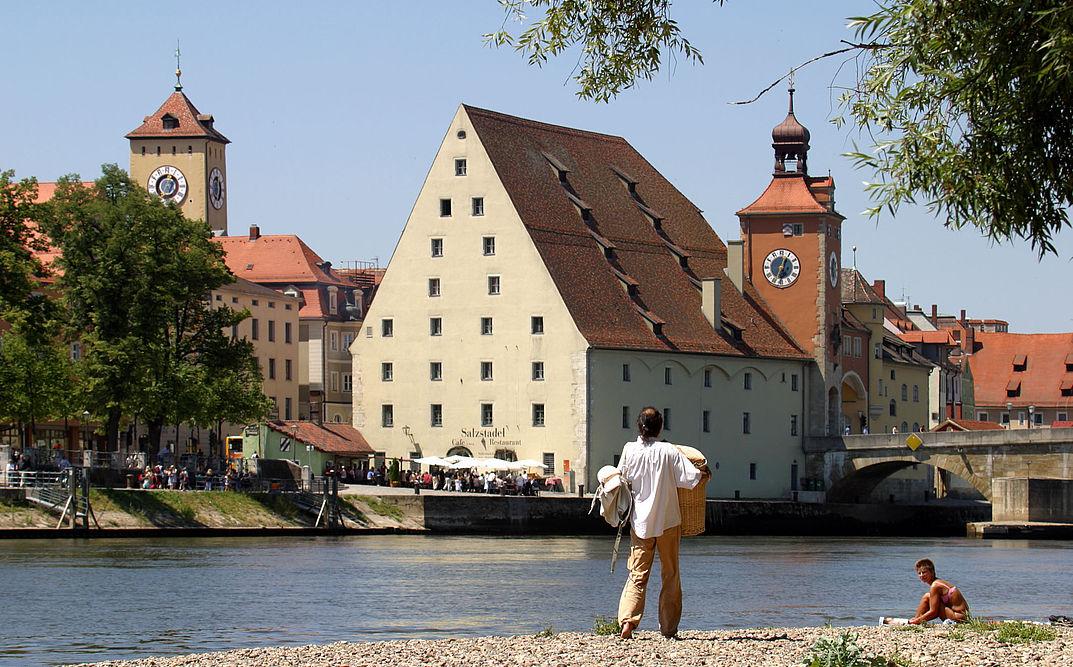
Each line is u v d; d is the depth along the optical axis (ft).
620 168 556.10
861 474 537.24
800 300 556.92
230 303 585.22
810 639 112.88
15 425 458.50
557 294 477.36
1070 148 106.01
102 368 373.81
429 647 112.16
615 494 106.11
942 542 425.28
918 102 105.91
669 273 531.50
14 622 174.50
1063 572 282.56
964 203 107.24
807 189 562.66
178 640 158.71
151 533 339.36
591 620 179.63
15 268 354.74
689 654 102.47
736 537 449.06
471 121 494.18
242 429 506.48
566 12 113.80
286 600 202.08
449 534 400.47
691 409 505.66
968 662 100.99
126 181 398.01
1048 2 101.50
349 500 393.50
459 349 491.72
